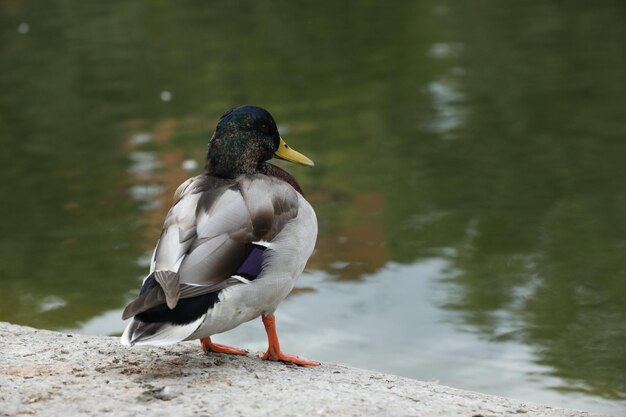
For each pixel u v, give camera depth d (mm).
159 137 16703
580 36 23031
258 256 5875
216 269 5609
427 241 12180
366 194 13812
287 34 24344
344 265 11555
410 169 14836
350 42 23266
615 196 13453
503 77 19812
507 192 13758
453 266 11500
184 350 6625
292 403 5410
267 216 5980
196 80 20344
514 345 9523
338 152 15641
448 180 14305
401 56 21641
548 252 11758
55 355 6328
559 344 9516
